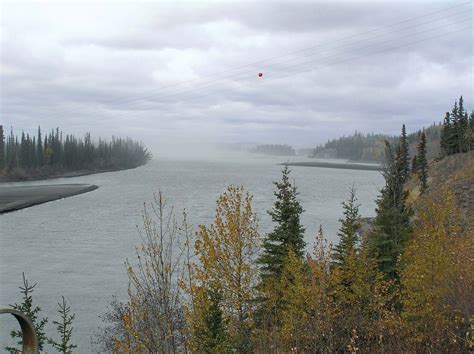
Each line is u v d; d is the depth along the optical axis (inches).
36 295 1668.3
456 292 783.1
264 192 5625.0
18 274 1945.1
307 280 888.9
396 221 1203.9
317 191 6023.6
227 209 939.3
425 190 3021.7
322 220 3432.6
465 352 682.8
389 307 1002.1
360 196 5408.5
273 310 914.7
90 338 1294.3
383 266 1135.0
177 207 4175.7
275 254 1058.7
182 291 842.8
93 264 2108.8
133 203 4522.6
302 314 797.9
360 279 957.8
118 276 1905.8
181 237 2423.7
